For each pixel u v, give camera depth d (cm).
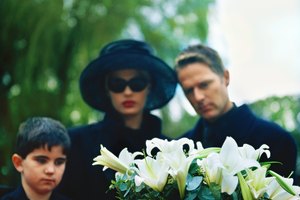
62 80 540
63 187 259
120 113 277
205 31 587
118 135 269
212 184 168
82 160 261
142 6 572
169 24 588
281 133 259
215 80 257
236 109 263
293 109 499
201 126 278
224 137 261
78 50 528
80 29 529
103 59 273
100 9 539
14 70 530
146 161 174
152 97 293
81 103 535
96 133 269
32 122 253
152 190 174
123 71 273
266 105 504
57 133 250
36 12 523
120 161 182
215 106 258
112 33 535
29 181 247
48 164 246
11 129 529
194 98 259
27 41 527
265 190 169
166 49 587
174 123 582
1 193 265
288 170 257
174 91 294
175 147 176
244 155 174
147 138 276
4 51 530
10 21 521
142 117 284
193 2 597
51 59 524
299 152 466
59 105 539
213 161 168
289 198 173
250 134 259
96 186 254
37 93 532
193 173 173
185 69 259
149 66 276
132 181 177
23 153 249
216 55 266
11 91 541
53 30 520
